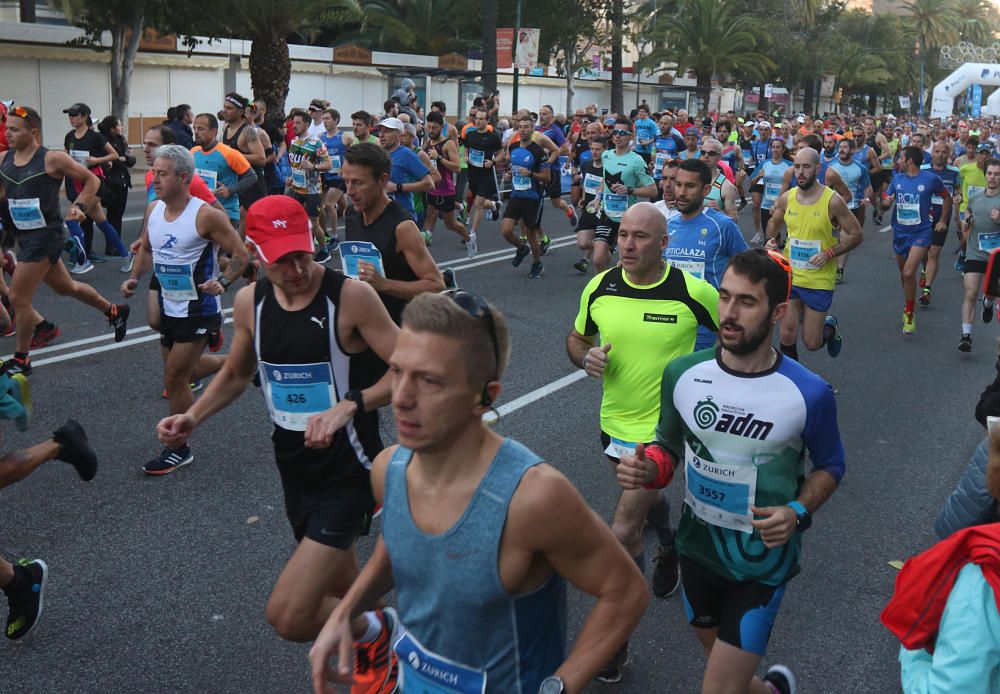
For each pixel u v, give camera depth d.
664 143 17.41
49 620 4.21
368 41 35.88
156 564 4.73
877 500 5.88
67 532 5.02
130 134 27.12
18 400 4.05
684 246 5.83
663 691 3.87
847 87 80.25
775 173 14.26
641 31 52.00
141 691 3.74
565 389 7.78
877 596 4.70
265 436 6.49
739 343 2.97
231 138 11.64
